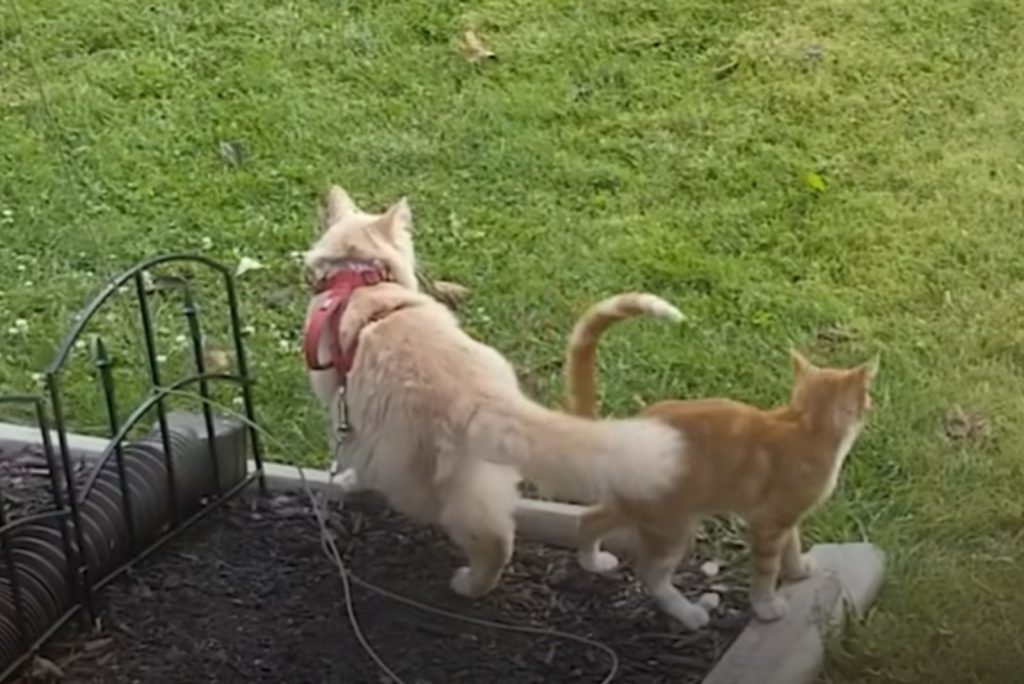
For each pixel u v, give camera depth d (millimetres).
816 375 4027
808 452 4008
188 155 5832
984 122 5809
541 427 3908
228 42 6359
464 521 4133
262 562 4352
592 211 5543
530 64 6191
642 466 3830
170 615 4230
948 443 4668
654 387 4883
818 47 6168
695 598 4254
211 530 4426
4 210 5602
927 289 5164
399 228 4477
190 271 5332
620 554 4336
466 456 4059
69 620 4199
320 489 4512
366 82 6145
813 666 4082
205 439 4469
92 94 6109
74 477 4340
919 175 5598
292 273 5324
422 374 4113
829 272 5258
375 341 4188
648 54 6207
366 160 5785
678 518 4066
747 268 5277
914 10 6316
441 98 6055
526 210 5551
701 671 4098
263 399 4875
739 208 5508
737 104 5953
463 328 5102
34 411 4852
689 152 5758
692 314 5121
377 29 6391
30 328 5152
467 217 5527
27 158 5820
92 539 4234
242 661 4133
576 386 4301
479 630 4191
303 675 4105
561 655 4133
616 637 4168
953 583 4285
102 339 4812
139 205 5617
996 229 5363
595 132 5871
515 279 5270
